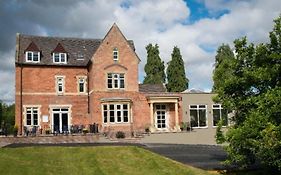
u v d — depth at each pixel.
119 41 48.53
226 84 21.83
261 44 21.25
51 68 48.91
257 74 20.39
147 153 26.95
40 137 40.56
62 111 48.59
